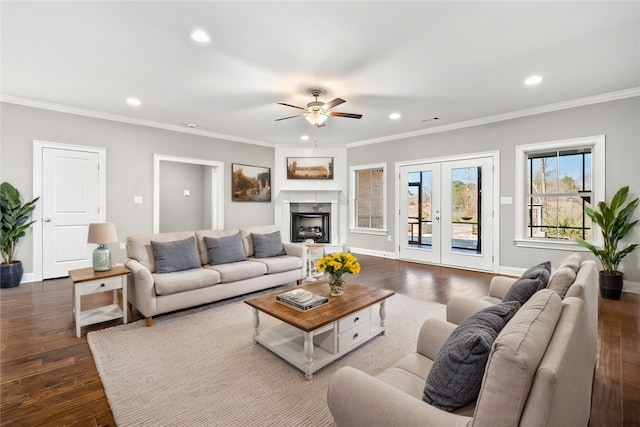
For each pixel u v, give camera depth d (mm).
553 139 4387
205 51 2879
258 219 7000
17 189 4215
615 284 3568
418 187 5969
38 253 4395
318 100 4160
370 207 6828
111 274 2838
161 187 7152
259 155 6980
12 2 2160
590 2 2166
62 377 2072
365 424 1039
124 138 5098
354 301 2520
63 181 4570
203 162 6074
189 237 3678
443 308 3395
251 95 4012
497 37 2623
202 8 2250
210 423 1656
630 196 3846
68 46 2789
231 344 2541
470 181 5266
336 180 7180
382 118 5023
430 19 2375
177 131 5695
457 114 4812
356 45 2766
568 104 4211
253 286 3703
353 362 2275
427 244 5883
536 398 759
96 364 2225
